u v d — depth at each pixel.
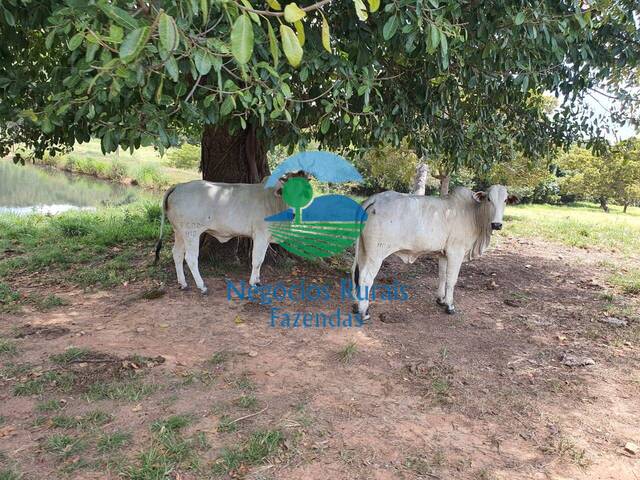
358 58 3.60
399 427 3.13
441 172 12.52
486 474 2.70
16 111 3.38
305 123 4.89
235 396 3.43
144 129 2.74
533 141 6.27
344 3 3.38
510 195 4.76
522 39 3.83
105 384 3.49
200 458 2.74
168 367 3.80
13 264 6.65
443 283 5.38
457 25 3.17
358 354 4.17
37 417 3.09
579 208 22.78
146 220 10.02
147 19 1.76
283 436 2.96
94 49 1.72
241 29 1.23
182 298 5.33
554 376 3.91
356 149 5.64
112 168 22.50
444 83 4.62
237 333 4.52
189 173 22.94
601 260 8.07
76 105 2.96
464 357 4.21
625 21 4.54
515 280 6.75
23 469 2.60
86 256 7.14
